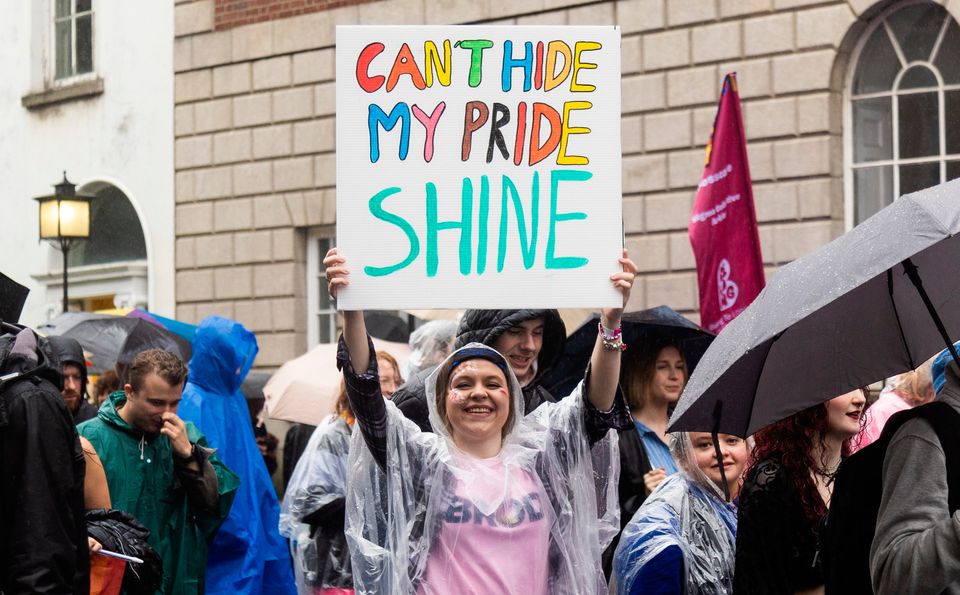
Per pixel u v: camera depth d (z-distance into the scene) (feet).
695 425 13.89
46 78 68.33
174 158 62.18
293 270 58.39
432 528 16.03
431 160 16.15
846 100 44.98
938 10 43.37
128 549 19.72
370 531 16.52
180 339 37.81
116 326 39.78
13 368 15.31
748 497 15.71
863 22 44.29
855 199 45.09
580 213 16.12
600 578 16.65
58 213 53.01
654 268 47.83
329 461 24.39
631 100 48.44
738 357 12.51
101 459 22.47
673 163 47.50
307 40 57.82
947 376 13.39
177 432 22.75
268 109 59.00
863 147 44.91
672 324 23.77
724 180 26.35
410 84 16.20
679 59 47.42
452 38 16.19
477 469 16.24
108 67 65.10
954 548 11.82
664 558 16.96
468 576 15.80
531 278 16.06
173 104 62.34
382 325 43.04
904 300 14.46
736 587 15.65
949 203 12.11
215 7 60.80
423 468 16.29
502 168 16.15
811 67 44.86
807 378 14.42
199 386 26.89
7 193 69.51
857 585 13.25
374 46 16.20
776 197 45.52
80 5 67.15
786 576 15.47
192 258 61.46
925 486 12.45
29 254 68.54
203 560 23.48
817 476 16.12
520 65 16.21
